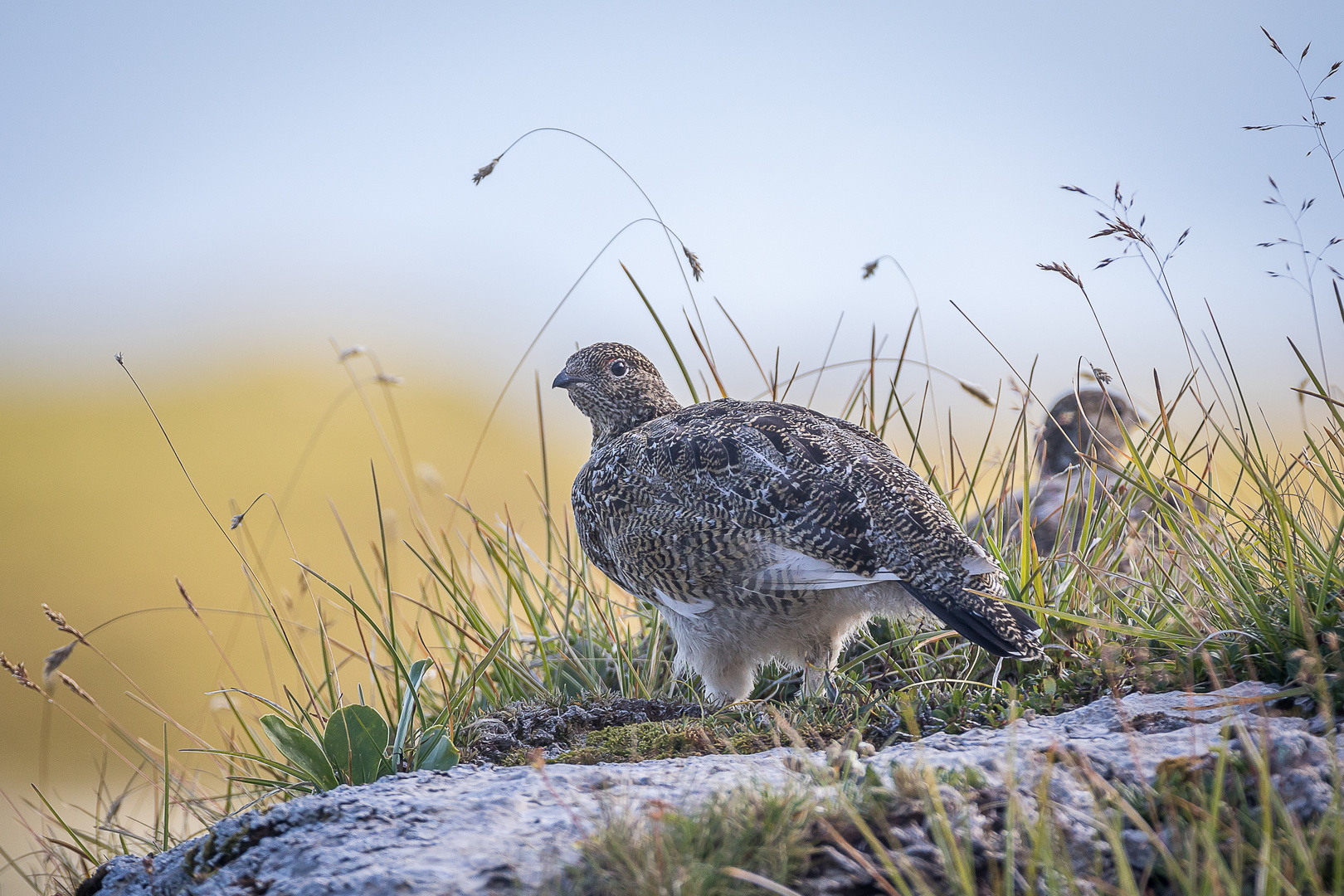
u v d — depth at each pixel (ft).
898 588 25.93
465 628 33.45
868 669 29.27
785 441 26.99
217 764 31.83
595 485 29.76
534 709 27.17
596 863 14.61
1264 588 23.50
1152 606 26.02
